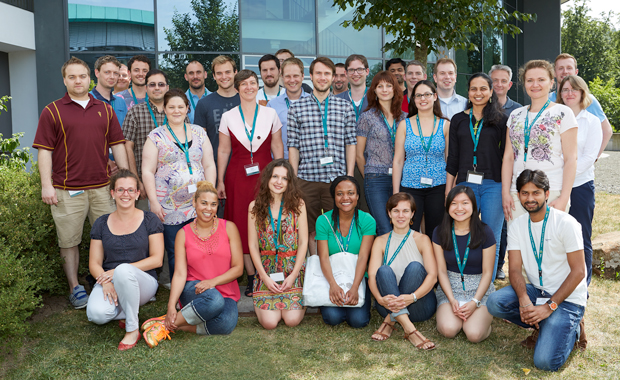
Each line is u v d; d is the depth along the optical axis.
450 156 3.82
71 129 3.82
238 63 9.55
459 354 3.06
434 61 11.67
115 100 4.84
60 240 3.93
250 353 3.09
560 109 3.26
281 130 4.53
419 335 3.21
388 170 4.09
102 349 3.16
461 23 6.01
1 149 6.06
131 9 9.00
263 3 9.57
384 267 3.40
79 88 3.84
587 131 3.68
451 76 4.51
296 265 3.60
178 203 3.82
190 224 3.53
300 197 3.64
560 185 3.30
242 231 4.14
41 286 3.63
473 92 3.61
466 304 3.27
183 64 9.29
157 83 4.19
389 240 3.56
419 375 2.79
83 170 3.89
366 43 10.44
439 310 3.42
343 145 4.13
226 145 4.22
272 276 3.58
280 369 2.88
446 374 2.80
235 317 3.43
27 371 2.88
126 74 5.26
